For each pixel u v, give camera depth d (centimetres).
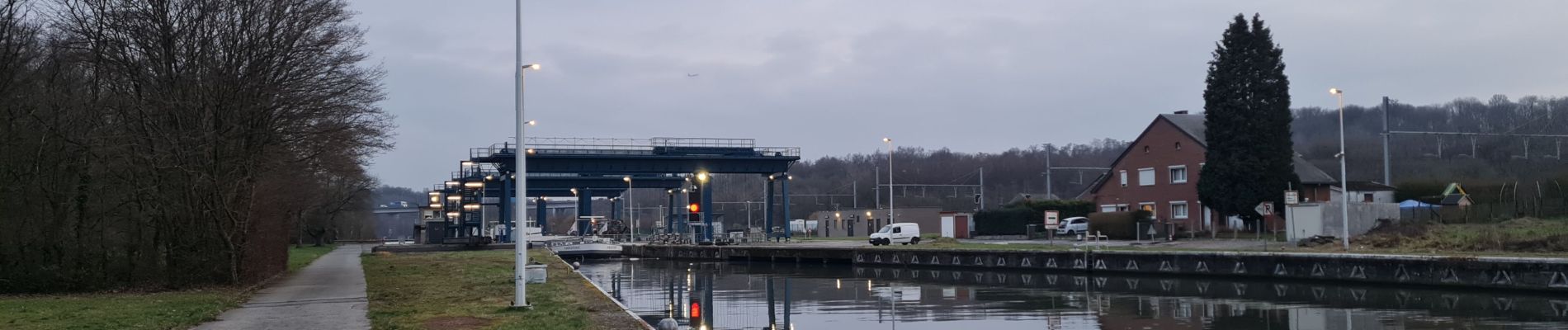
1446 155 9812
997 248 5375
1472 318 2466
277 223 3778
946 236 8288
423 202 19138
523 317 1992
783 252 6594
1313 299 3067
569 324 1855
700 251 7250
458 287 2858
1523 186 6531
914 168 17488
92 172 2927
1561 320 2395
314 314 2114
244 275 3169
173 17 3008
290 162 3269
